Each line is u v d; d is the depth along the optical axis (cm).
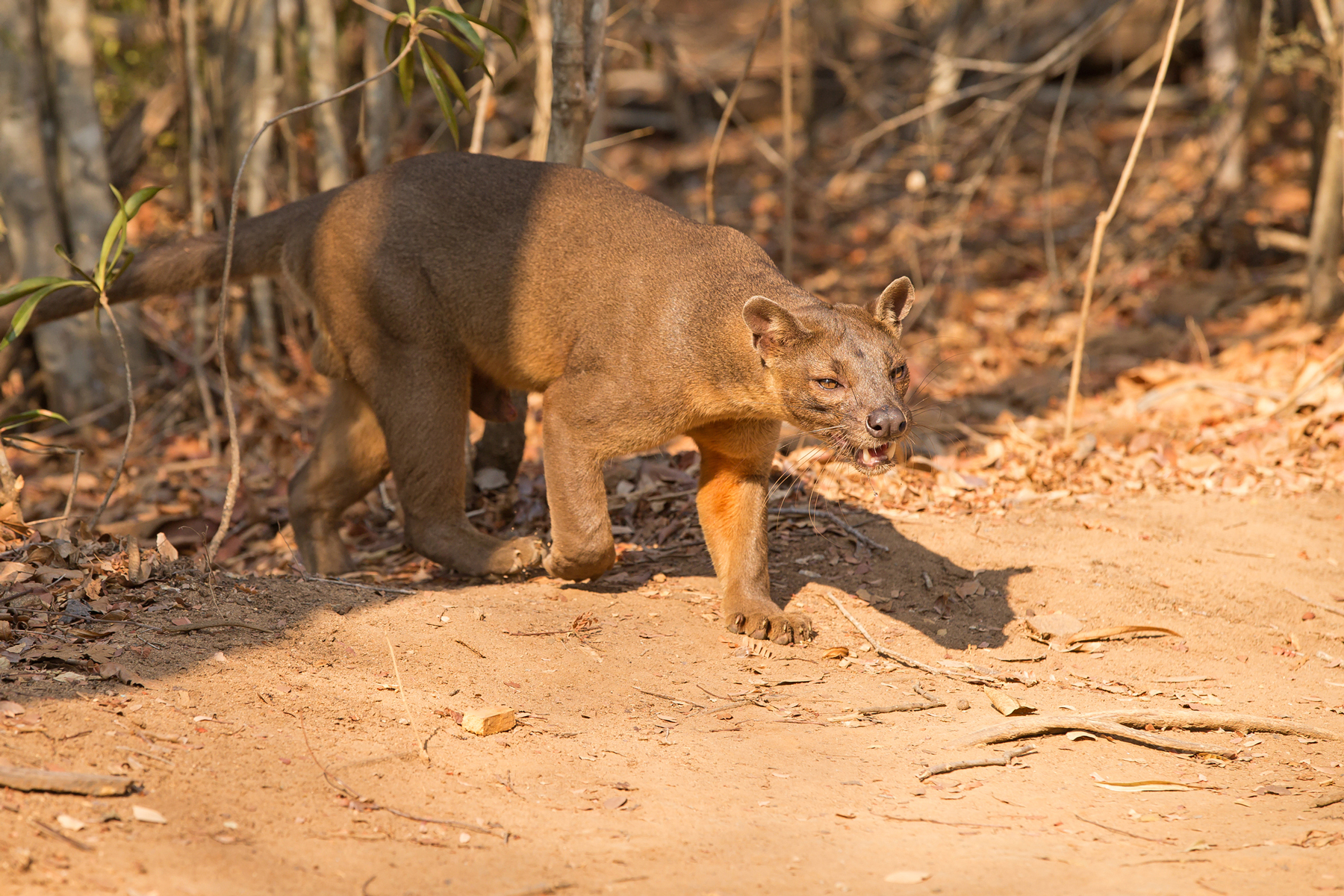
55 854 488
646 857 555
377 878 513
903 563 998
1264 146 2338
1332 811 641
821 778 664
